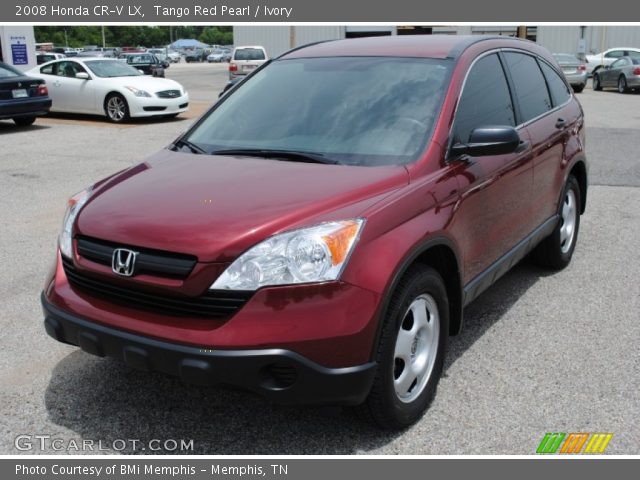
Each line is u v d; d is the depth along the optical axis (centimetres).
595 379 366
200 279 271
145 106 1480
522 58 473
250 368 265
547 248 522
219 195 306
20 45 2084
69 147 1159
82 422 329
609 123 1441
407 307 300
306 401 273
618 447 306
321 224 279
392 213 298
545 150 460
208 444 312
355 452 305
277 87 416
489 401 344
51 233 645
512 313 457
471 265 365
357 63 411
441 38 432
